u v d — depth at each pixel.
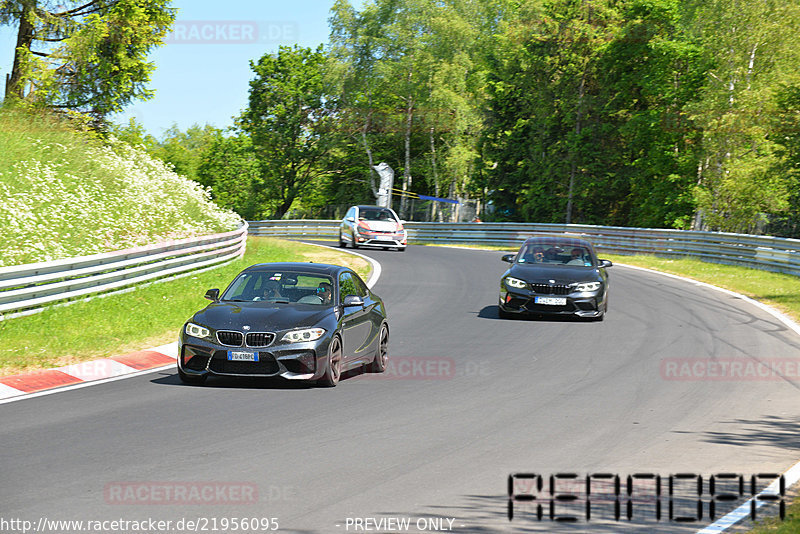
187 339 12.59
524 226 48.66
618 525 6.82
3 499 7.11
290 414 10.77
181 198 33.88
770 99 51.62
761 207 51.59
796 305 23.33
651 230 41.22
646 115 63.31
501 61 80.69
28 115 35.09
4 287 16.39
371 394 12.27
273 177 92.25
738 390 12.99
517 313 21.36
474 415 10.98
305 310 13.02
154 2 42.28
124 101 42.38
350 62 79.88
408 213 84.00
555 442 9.64
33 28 40.31
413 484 7.84
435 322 20.12
